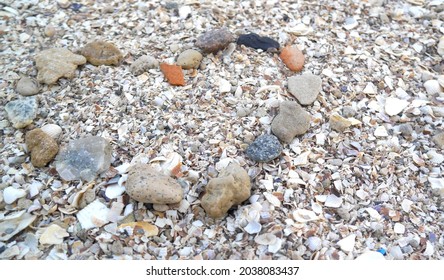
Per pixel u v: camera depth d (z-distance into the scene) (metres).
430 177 0.44
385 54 0.54
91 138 0.44
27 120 0.46
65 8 0.58
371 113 0.48
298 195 0.42
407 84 0.51
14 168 0.44
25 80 0.49
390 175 0.44
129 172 0.42
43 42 0.53
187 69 0.50
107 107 0.47
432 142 0.47
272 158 0.43
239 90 0.48
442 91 0.50
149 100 0.48
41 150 0.43
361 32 0.56
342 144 0.46
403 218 0.42
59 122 0.46
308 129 0.46
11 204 0.42
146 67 0.50
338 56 0.53
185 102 0.48
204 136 0.45
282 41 0.54
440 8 0.59
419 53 0.54
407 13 0.59
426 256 0.40
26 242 0.40
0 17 0.56
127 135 0.45
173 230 0.40
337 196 0.42
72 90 0.49
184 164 0.43
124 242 0.40
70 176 0.43
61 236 0.40
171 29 0.55
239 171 0.41
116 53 0.51
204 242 0.40
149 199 0.40
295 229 0.40
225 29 0.52
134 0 0.58
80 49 0.52
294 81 0.49
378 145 0.46
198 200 0.42
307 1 0.59
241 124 0.46
